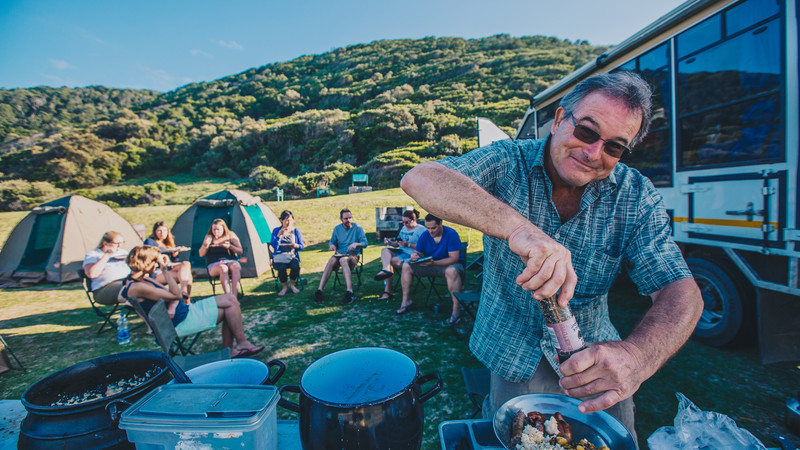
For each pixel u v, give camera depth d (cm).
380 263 784
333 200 1828
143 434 93
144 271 335
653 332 87
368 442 97
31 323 525
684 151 353
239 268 579
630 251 122
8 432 140
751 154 293
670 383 299
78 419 105
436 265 474
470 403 285
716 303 359
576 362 77
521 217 84
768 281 291
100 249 486
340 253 576
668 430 108
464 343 393
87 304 620
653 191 121
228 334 377
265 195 3819
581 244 124
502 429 102
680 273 107
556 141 111
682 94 348
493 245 136
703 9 319
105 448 103
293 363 362
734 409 264
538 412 109
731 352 346
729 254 316
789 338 308
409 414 104
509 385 139
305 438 103
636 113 99
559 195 125
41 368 381
